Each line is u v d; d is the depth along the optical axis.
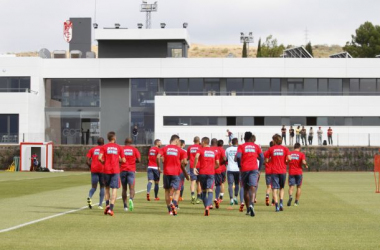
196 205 24.30
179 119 73.31
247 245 13.60
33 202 24.78
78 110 76.06
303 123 73.75
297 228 16.69
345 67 74.44
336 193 31.25
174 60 74.81
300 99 73.56
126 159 21.39
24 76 74.56
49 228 16.36
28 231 15.70
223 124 73.50
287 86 74.88
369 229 16.50
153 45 77.00
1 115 71.50
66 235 15.02
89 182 40.66
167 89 75.62
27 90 72.31
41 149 65.50
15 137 71.12
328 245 13.63
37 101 74.12
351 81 75.31
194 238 14.67
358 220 18.67
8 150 67.88
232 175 24.08
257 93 74.81
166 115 73.12
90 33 84.25
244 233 15.62
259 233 15.63
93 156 21.67
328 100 73.62
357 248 13.22
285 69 74.44
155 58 74.94
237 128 73.00
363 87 75.19
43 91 75.81
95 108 76.00
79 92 76.56
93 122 76.31
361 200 26.59
